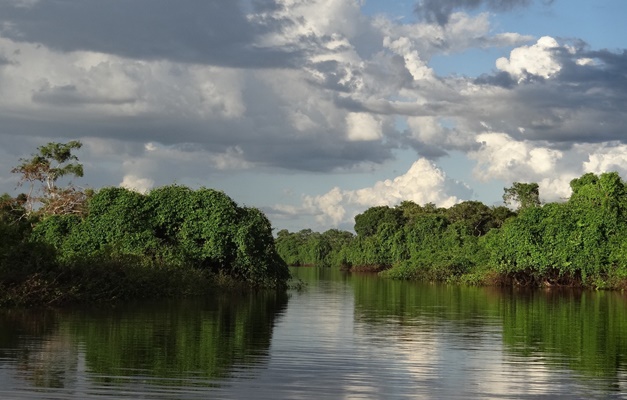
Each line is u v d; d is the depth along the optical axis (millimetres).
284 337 17094
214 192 34531
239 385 11430
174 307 24141
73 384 11164
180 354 14117
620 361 14273
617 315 24016
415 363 13820
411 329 19344
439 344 16422
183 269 30875
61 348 14398
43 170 44844
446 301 30672
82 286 24062
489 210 78250
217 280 32562
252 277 35312
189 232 33719
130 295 26547
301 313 23641
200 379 11805
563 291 40625
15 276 22266
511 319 22406
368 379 12188
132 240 32125
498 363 13953
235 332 17828
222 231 33750
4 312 20625
